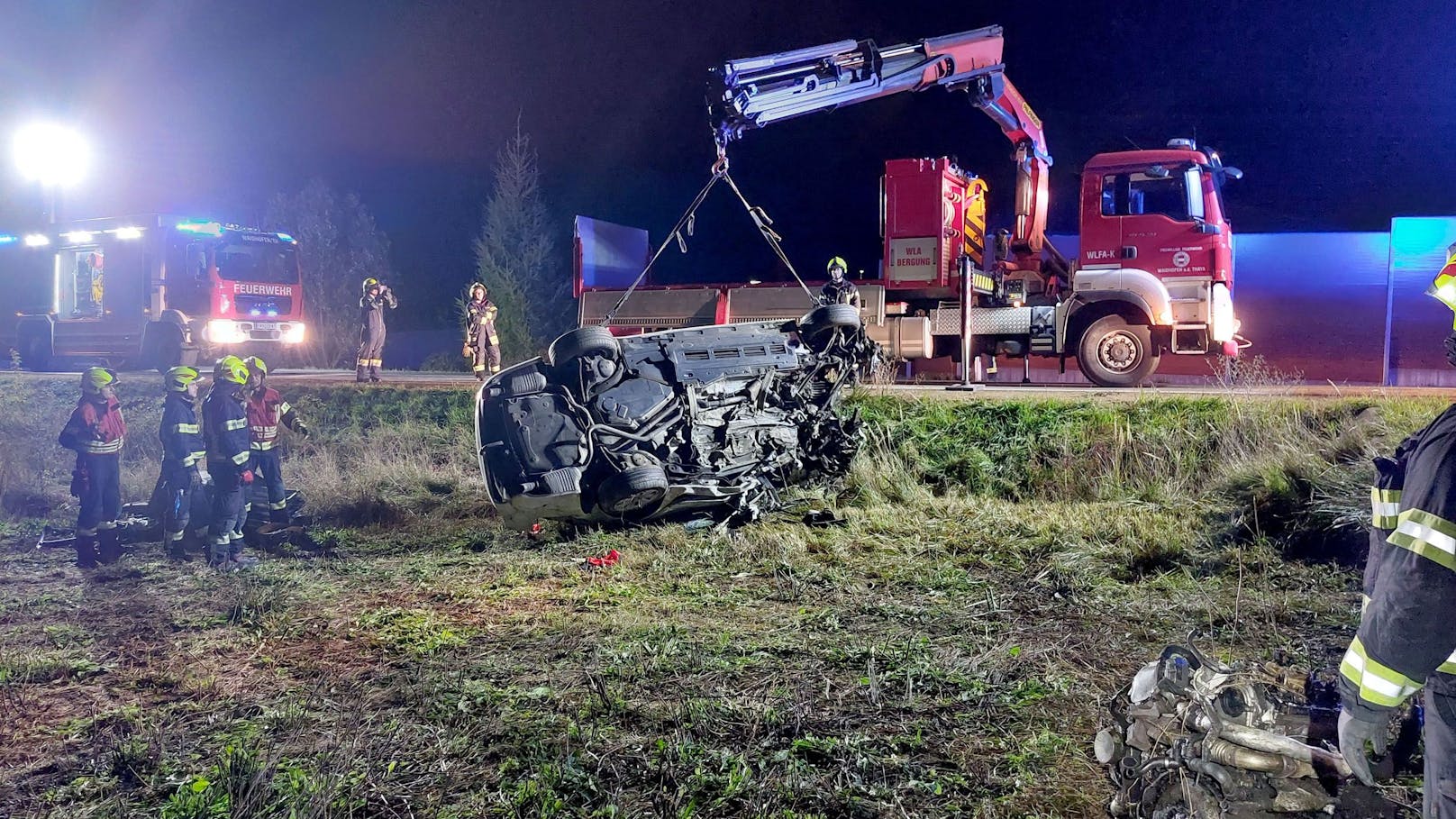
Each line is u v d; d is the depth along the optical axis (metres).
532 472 8.21
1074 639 5.55
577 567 7.69
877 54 10.87
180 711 5.05
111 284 20.17
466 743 4.44
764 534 8.09
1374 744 2.25
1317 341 17.34
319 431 14.39
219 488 8.40
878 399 11.11
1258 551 7.09
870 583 6.93
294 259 20.55
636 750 4.29
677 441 8.77
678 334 9.30
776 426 9.27
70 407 17.06
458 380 16.97
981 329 14.09
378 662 5.68
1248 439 9.24
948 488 9.74
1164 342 13.39
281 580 7.74
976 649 5.43
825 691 4.86
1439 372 16.03
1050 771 3.97
